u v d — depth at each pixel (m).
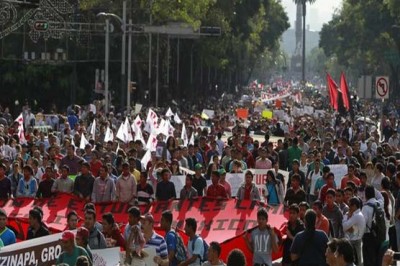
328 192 24.73
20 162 31.42
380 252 24.16
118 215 26.89
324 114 92.94
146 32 80.81
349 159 38.34
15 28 71.75
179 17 92.12
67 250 17.42
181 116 90.25
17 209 26.92
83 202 27.00
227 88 190.00
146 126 47.03
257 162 33.31
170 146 39.09
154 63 105.25
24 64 92.69
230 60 159.50
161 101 108.25
